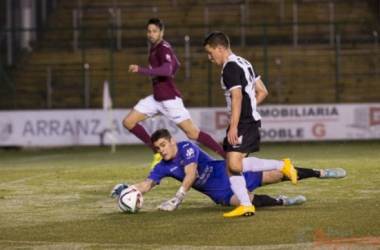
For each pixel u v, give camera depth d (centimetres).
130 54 6125
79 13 6638
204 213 1828
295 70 5978
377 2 6550
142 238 1520
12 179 2909
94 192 2386
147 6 6675
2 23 6016
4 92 5856
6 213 1941
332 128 5309
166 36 6300
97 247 1445
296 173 1839
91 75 6028
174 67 2677
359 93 5928
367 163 3259
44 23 6538
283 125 5316
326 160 3566
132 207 1856
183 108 2714
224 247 1401
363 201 1966
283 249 1367
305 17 6512
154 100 2719
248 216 1741
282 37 6303
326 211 1789
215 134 5319
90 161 4075
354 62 5988
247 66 1775
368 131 5288
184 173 1914
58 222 1766
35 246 1467
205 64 6016
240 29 6375
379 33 6244
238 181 1758
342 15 6500
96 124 5344
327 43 6259
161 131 1880
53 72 6038
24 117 5353
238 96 1712
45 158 4494
